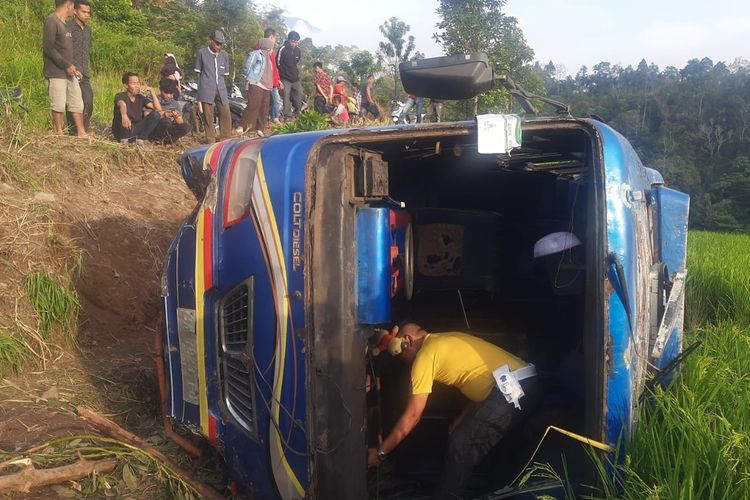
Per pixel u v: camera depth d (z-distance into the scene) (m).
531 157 3.88
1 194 6.18
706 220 67.00
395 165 4.24
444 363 3.59
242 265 3.37
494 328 4.43
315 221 3.13
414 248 4.45
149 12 22.64
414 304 4.46
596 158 2.99
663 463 2.95
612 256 2.90
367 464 3.27
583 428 3.51
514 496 3.30
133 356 5.70
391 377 4.02
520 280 4.51
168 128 9.17
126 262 6.46
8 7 11.90
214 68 9.98
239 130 10.56
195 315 3.63
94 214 6.65
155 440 4.49
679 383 3.91
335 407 3.12
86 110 8.68
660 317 4.04
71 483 3.73
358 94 17.16
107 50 14.12
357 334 3.18
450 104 9.30
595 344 2.95
